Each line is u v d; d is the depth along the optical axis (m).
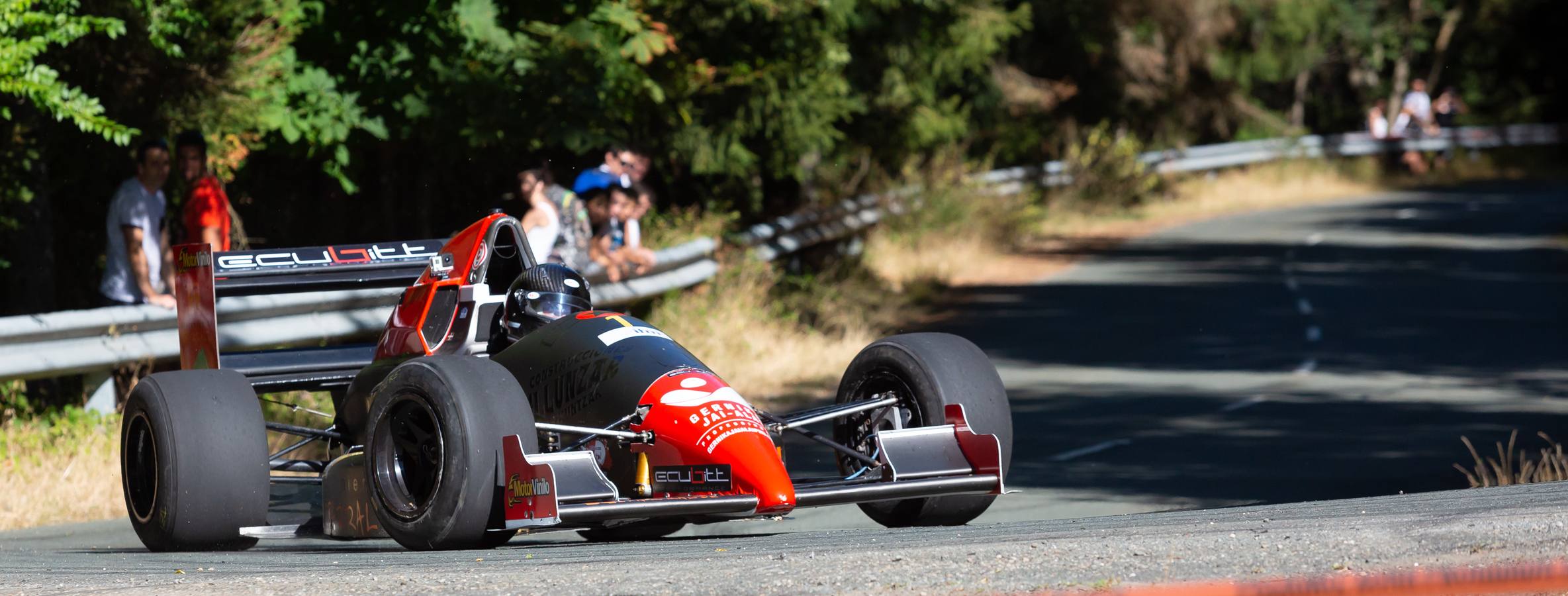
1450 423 41.53
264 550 25.42
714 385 21.95
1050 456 37.88
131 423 24.17
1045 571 16.34
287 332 39.84
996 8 95.25
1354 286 81.38
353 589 16.66
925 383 23.30
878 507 24.80
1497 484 31.62
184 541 23.20
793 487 20.97
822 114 71.38
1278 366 54.56
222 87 43.00
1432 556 16.56
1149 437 40.34
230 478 23.23
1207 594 15.03
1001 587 15.72
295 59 46.06
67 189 50.31
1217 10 142.12
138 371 41.66
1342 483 33.00
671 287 55.59
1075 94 140.00
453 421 20.58
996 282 88.12
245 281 28.27
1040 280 88.69
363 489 22.67
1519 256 96.12
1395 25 196.25
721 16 63.91
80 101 35.03
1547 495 22.02
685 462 21.23
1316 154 169.50
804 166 85.12
